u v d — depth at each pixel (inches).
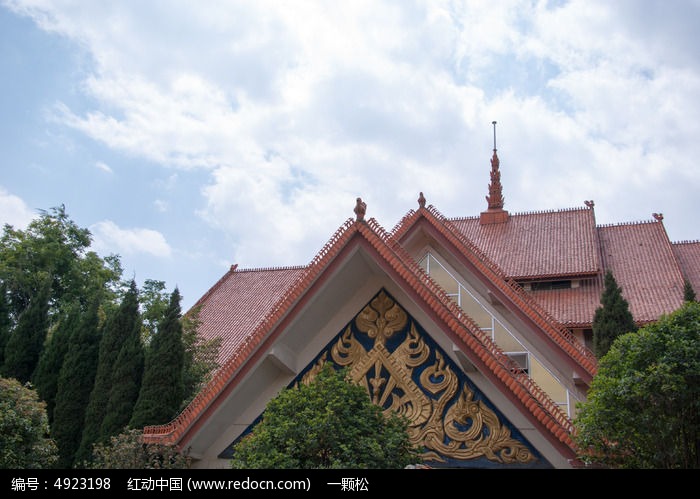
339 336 765.9
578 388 936.9
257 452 600.1
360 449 585.6
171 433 703.1
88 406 1005.8
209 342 1243.8
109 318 1102.4
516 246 1676.9
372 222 766.5
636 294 1469.0
